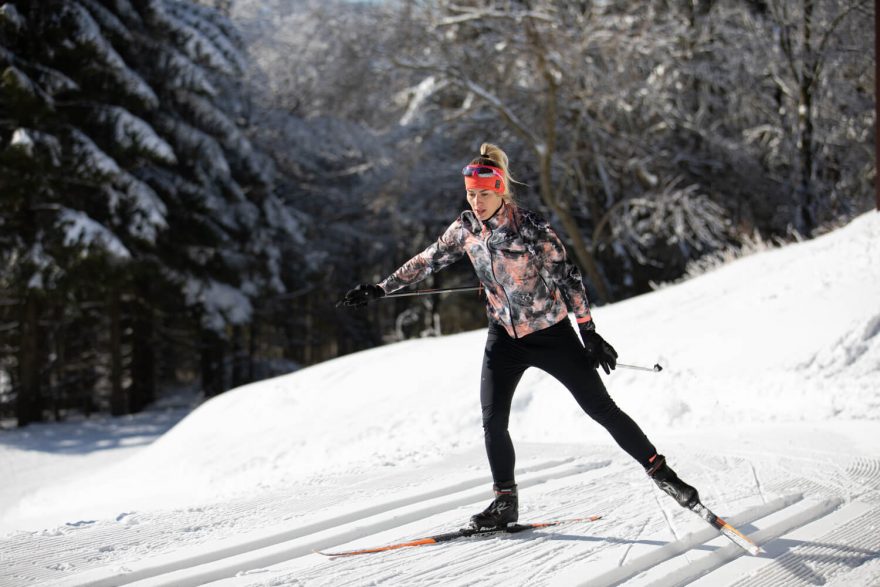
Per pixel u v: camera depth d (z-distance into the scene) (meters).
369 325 36.50
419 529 3.54
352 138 28.64
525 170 25.83
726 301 9.23
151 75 21.48
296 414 9.56
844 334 7.26
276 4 33.81
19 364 21.25
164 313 25.17
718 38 23.17
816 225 20.59
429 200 29.52
